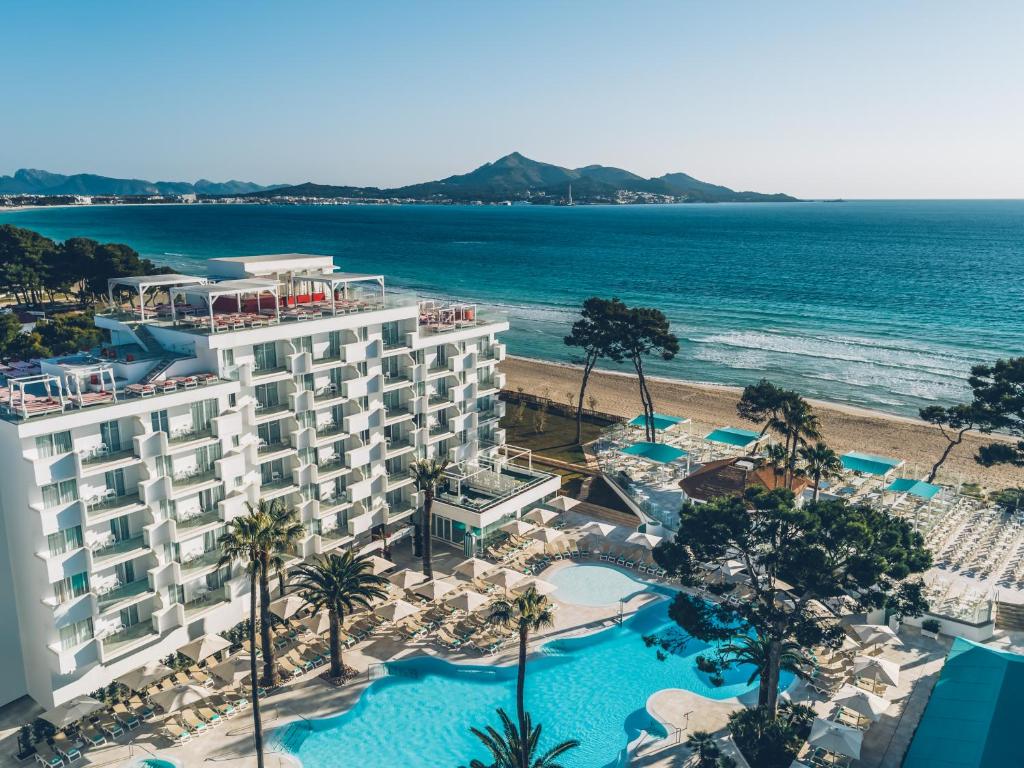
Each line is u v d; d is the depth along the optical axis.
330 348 56.28
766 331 164.25
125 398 43.25
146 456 43.16
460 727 41.44
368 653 48.06
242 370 48.69
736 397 114.56
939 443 94.94
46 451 39.62
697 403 111.44
